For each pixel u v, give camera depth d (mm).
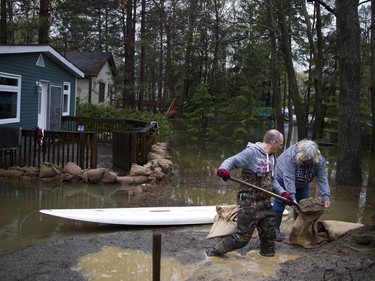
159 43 31094
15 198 7648
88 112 21703
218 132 22266
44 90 14273
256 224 4730
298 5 23984
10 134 9469
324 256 4723
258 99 24016
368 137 21406
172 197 8180
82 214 6090
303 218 5215
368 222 6977
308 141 5199
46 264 4605
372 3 15203
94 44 34906
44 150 9695
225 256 4906
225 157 15031
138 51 31031
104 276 4379
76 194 8117
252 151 4609
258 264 4641
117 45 29500
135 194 8281
